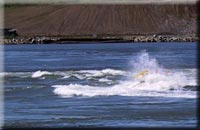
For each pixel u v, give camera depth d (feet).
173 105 195.72
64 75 333.21
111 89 244.01
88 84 271.08
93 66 430.20
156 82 252.83
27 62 514.27
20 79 315.58
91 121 169.48
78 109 194.90
